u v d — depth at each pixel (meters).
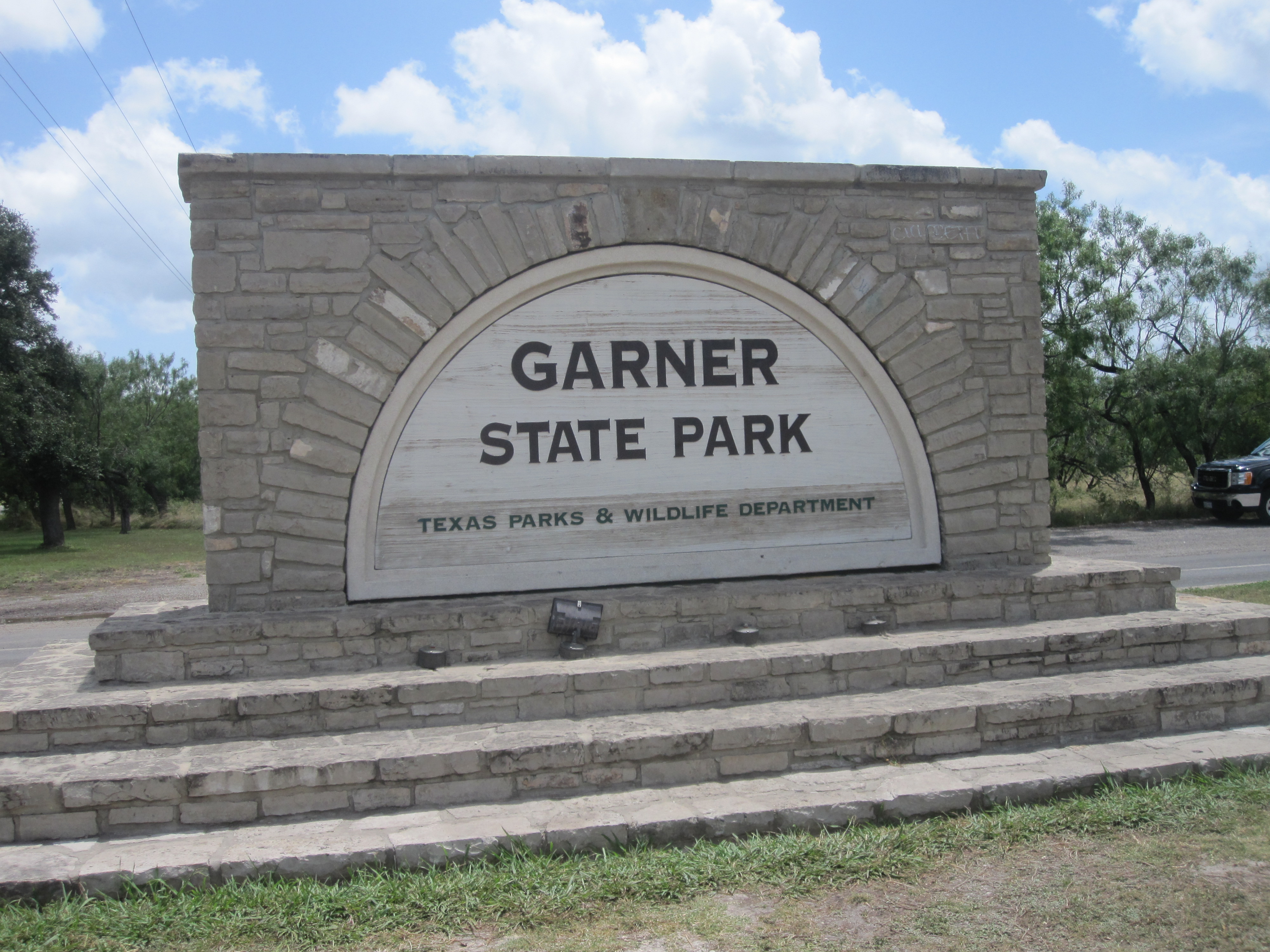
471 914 3.94
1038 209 21.12
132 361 51.97
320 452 6.21
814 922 3.85
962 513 7.19
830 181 6.89
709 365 6.89
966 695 5.77
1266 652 6.67
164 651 5.61
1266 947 3.59
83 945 3.75
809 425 7.06
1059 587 6.80
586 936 3.78
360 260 6.26
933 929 3.77
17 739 5.00
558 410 6.66
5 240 27.55
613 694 5.60
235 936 3.81
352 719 5.33
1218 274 23.12
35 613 13.52
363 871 4.26
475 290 6.41
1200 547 16.53
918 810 4.80
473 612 5.95
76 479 28.44
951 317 7.15
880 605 6.51
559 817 4.64
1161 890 4.04
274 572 6.17
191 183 6.09
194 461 49.91
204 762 4.80
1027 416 7.30
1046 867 4.28
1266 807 4.82
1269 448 21.94
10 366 27.80
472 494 6.51
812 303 6.97
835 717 5.32
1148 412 21.67
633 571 6.74
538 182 6.53
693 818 4.58
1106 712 5.70
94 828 4.57
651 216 6.66
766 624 6.37
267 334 6.17
